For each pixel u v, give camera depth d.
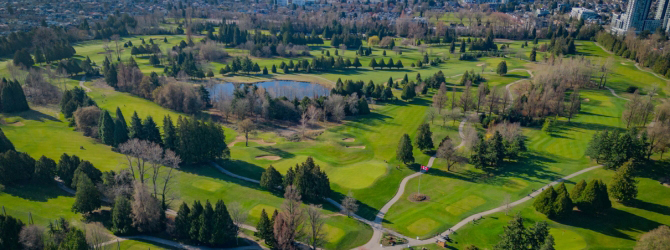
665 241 83.88
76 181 109.69
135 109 187.75
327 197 118.88
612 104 188.25
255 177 130.88
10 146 125.81
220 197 116.62
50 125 159.75
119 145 137.00
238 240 98.94
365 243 98.81
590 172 129.75
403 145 136.50
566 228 102.31
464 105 184.25
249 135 170.88
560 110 175.12
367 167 138.12
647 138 132.00
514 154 138.50
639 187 119.25
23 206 103.12
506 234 85.06
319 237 98.19
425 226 105.44
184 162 136.38
